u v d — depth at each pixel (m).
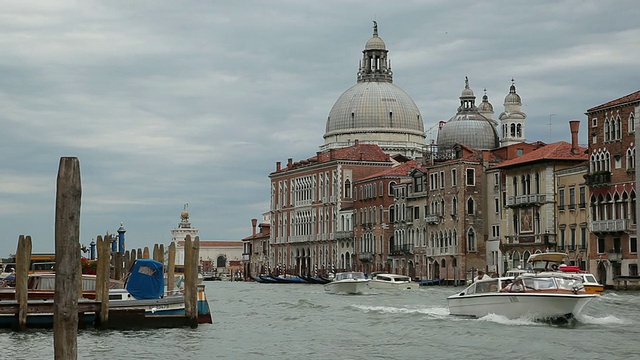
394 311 57.66
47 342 38.03
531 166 103.62
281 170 170.62
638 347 37.66
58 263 24.17
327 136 175.88
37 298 45.34
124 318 42.72
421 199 124.12
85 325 43.03
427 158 138.38
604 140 92.44
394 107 171.75
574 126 102.50
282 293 91.50
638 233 86.62
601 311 55.16
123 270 70.44
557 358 35.19
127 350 37.41
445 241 117.56
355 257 141.50
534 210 103.19
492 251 112.56
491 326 45.53
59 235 24.19
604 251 92.56
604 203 92.25
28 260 40.44
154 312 43.38
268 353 37.22
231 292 95.81
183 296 44.50
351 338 42.03
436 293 86.75
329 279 129.38
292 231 164.00
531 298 46.16
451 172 116.00
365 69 177.88
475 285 49.41
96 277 43.16
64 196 24.17
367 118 171.12
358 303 68.31
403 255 128.62
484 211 114.81
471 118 153.88
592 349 37.19
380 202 134.62
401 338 41.69
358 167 148.50
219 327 45.88
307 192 158.50
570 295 45.12
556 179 100.56
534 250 102.69
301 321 50.78
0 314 40.12
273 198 172.12
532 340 39.75
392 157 158.12
